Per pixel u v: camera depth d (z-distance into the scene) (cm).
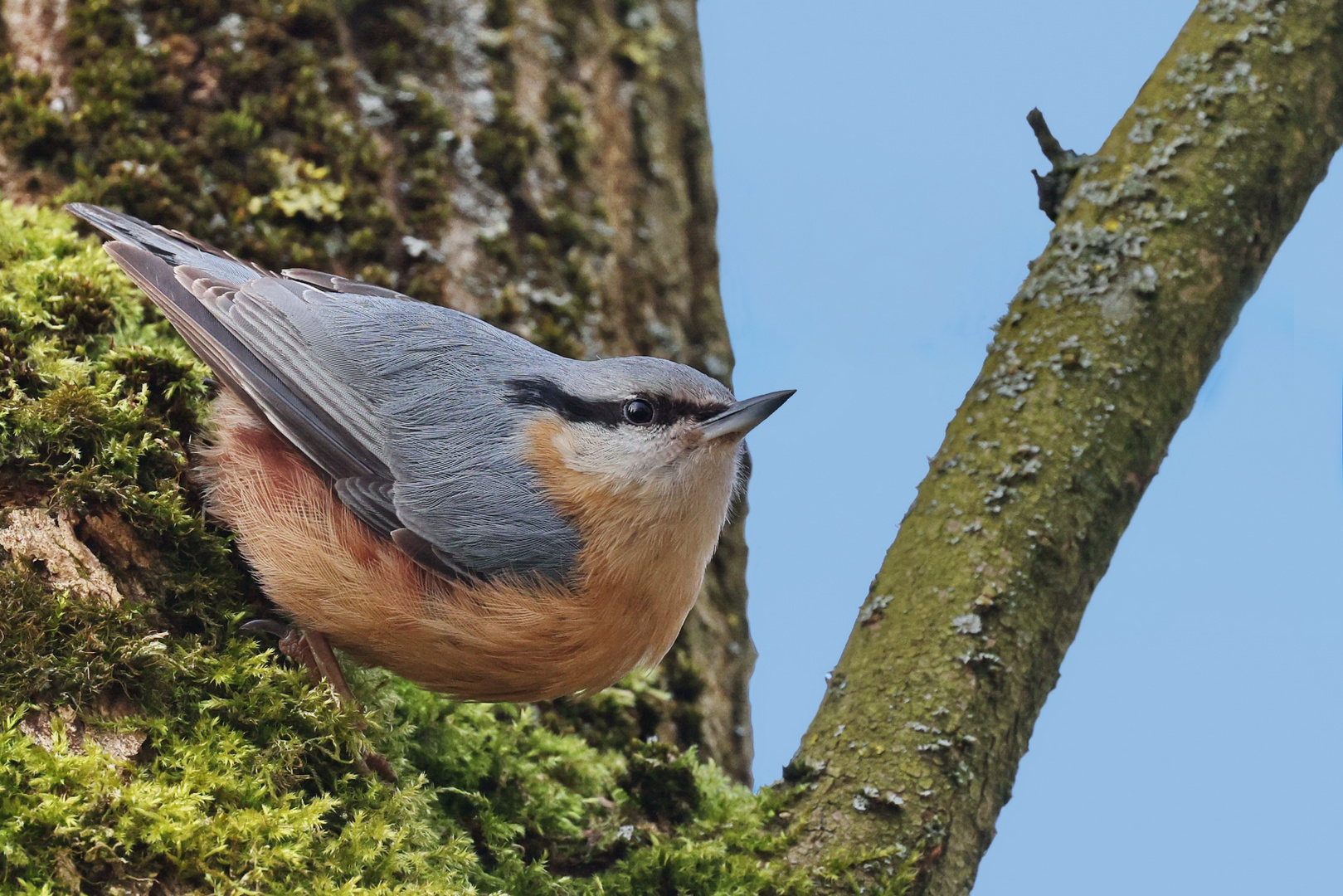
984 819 638
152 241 668
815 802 630
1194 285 695
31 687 492
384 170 794
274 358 624
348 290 697
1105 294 696
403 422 625
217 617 595
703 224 934
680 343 888
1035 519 664
